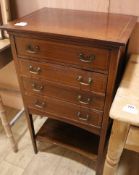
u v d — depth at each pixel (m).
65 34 0.76
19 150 1.44
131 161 1.33
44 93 1.02
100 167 1.21
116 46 0.70
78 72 0.85
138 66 1.01
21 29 0.82
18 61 0.96
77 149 1.21
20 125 1.64
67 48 0.80
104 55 0.76
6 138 1.53
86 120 1.01
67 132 1.32
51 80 0.94
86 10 1.10
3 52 1.12
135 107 0.73
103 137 1.03
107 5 1.04
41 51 0.87
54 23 0.89
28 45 0.88
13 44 0.91
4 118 1.27
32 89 1.03
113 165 0.92
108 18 0.97
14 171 1.30
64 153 1.41
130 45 1.12
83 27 0.84
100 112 0.94
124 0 1.00
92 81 0.85
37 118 1.68
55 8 1.15
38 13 1.06
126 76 0.92
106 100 0.88
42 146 1.46
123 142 0.81
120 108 0.73
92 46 0.75
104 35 0.75
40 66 0.92
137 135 0.76
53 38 0.80
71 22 0.91
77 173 1.28
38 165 1.33
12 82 1.65
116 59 0.75
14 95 1.73
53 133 1.31
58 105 1.03
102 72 0.80
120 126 0.76
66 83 0.92
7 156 1.40
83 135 1.29
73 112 1.02
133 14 1.02
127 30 0.81
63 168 1.31
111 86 0.83
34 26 0.85
